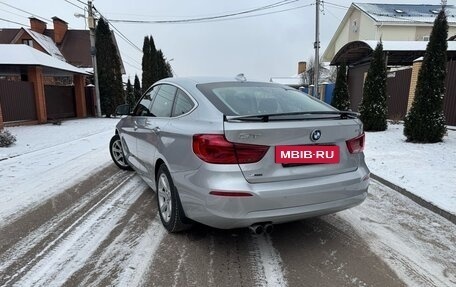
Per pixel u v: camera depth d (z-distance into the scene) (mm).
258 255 2980
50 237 3291
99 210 4031
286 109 3273
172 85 3859
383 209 4094
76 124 15508
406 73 13250
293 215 2766
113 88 21016
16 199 4418
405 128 8703
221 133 2631
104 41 20719
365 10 29219
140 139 4250
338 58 19250
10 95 14242
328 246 3158
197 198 2783
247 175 2627
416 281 2594
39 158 7164
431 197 4223
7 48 15141
